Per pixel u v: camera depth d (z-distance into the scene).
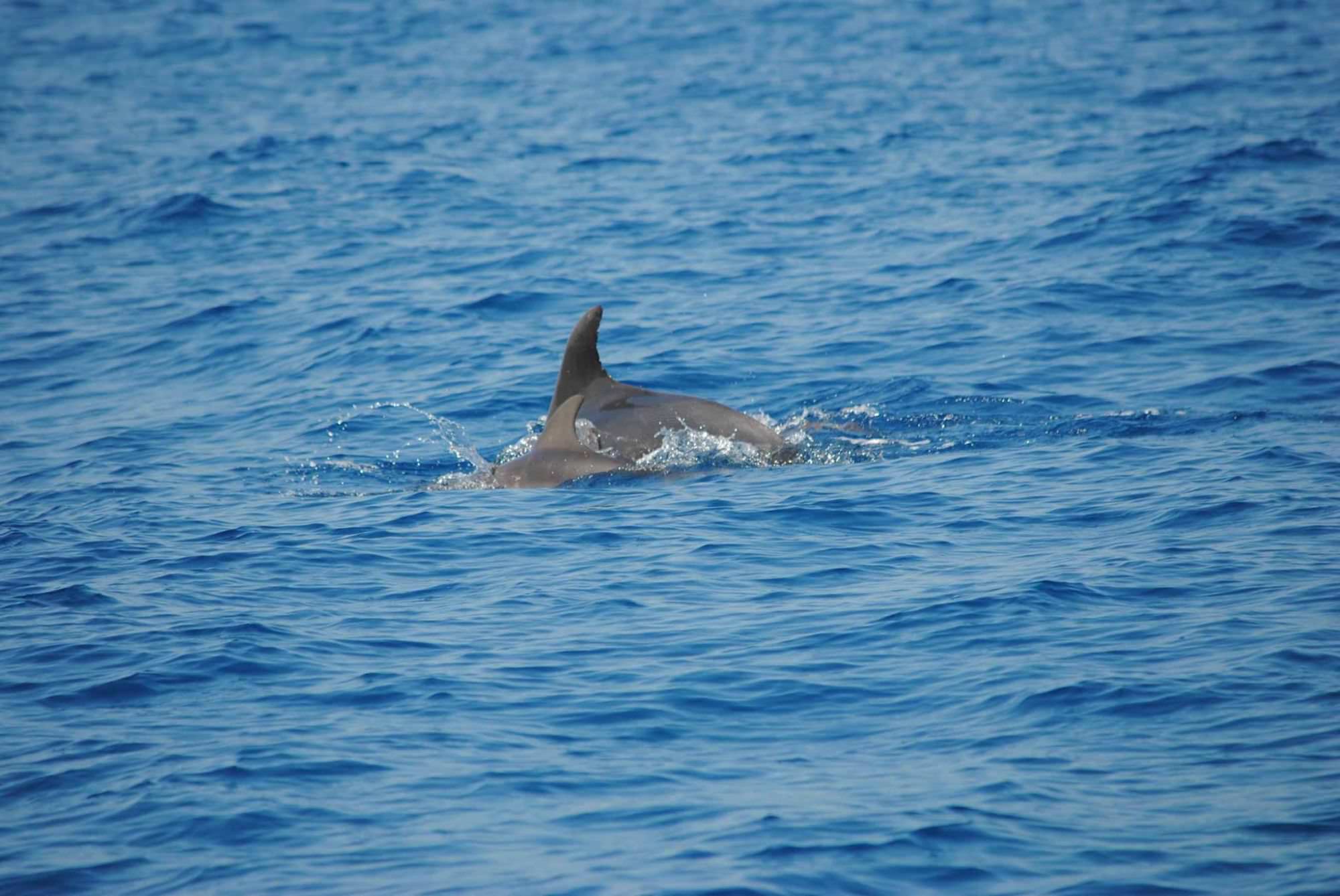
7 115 176.50
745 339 83.31
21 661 42.41
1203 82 160.50
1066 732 35.53
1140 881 29.16
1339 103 141.00
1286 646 39.31
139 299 98.00
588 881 29.67
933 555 48.75
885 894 29.03
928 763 34.41
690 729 36.72
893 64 193.62
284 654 42.38
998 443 62.81
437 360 82.25
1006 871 29.72
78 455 67.38
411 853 31.12
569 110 170.00
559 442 61.66
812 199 119.38
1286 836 30.48
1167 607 42.66
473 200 125.00
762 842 30.98
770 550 50.22
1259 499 51.84
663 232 110.81
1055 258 95.75
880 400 70.94
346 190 129.75
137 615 45.97
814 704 37.84
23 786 34.69
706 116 162.62
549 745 36.03
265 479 62.91
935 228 107.00
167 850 31.62
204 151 149.75
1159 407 66.38
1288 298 83.19
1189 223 99.88
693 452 62.00
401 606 46.34
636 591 46.72
